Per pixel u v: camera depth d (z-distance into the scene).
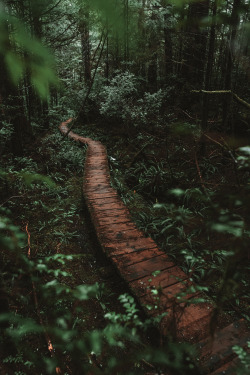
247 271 3.27
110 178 6.74
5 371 2.03
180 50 8.09
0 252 2.09
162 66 11.25
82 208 5.58
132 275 3.09
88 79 12.86
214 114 7.25
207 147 6.77
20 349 2.00
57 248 4.13
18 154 6.33
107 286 3.38
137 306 2.75
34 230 4.48
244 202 0.83
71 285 3.35
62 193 6.16
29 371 2.07
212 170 5.72
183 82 9.34
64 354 1.98
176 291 2.80
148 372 1.98
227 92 3.91
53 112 11.79
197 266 3.57
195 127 5.71
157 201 5.86
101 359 2.13
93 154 9.03
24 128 8.06
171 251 4.02
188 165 6.50
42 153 7.96
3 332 1.94
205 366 1.91
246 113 6.61
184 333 2.27
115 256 3.47
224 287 1.25
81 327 2.67
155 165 7.39
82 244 4.41
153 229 4.72
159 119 8.96
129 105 10.34
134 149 9.20
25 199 5.13
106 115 11.48
